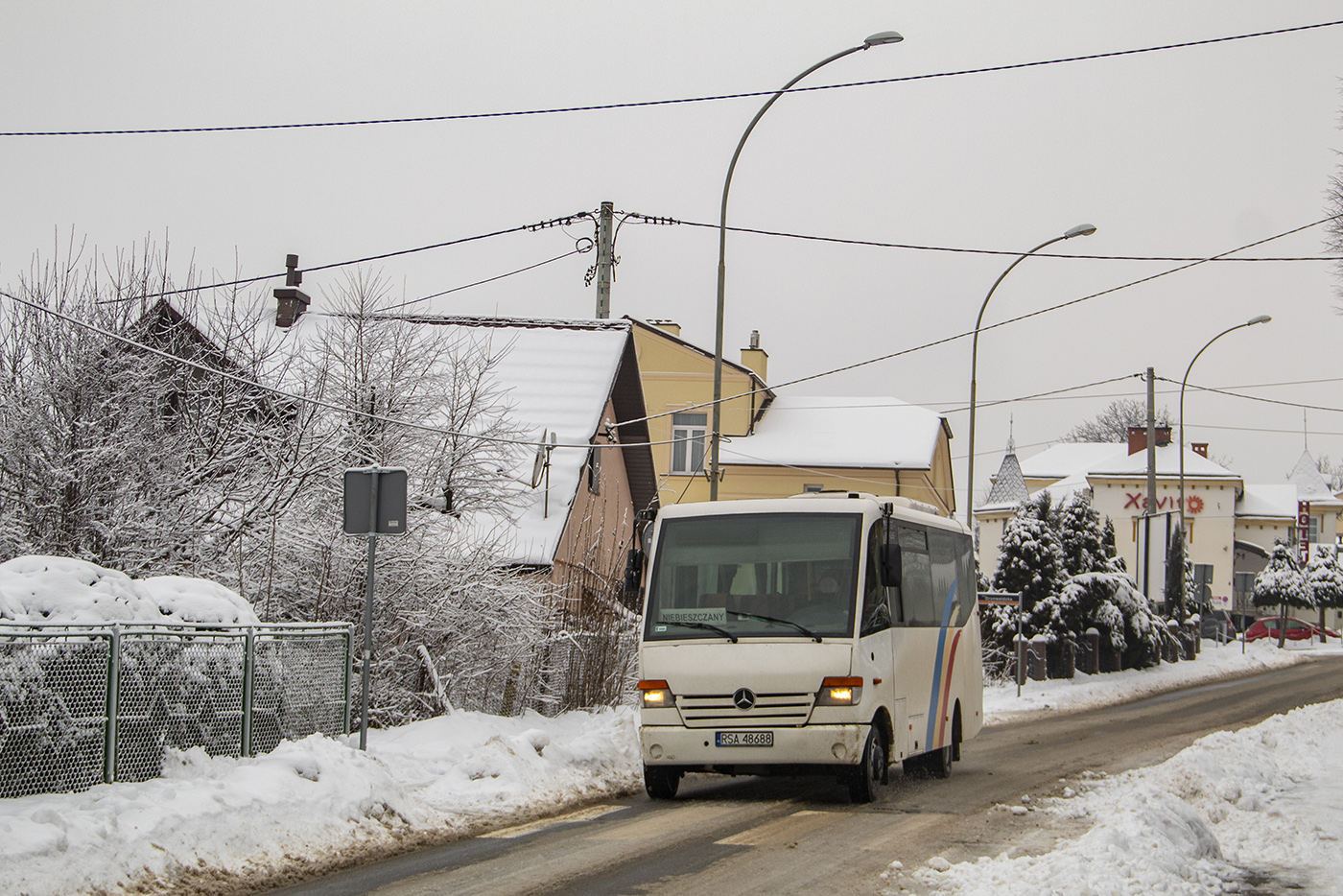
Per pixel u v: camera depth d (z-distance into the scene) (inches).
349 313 757.9
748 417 1964.8
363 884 330.3
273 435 680.4
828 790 553.9
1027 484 3314.5
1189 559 2474.2
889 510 530.6
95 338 603.2
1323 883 339.6
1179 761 554.3
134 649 396.8
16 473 586.2
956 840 404.8
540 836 412.8
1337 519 3622.0
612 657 788.6
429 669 639.1
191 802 361.7
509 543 753.6
